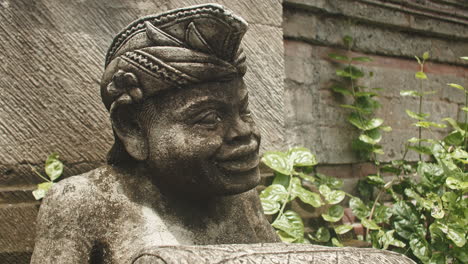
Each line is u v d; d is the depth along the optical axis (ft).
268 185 7.84
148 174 4.85
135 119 4.77
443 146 8.71
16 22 6.66
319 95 9.43
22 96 6.61
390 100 10.31
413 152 10.48
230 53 4.56
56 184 4.76
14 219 6.08
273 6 8.38
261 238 5.39
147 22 4.62
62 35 6.88
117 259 4.42
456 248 7.56
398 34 10.59
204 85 4.55
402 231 8.04
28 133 6.61
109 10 7.18
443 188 8.35
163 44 4.53
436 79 11.01
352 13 9.81
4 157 6.45
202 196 4.86
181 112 4.52
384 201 9.87
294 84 9.10
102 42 7.10
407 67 10.69
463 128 9.81
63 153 6.75
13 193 6.31
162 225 4.62
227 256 3.73
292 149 7.95
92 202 4.60
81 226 4.50
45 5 6.82
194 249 3.78
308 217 7.80
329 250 4.12
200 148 4.49
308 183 8.74
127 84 4.63
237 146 4.67
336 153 9.49
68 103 6.84
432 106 10.89
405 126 10.44
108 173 4.87
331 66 9.65
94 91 6.98
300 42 9.30
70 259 4.40
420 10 10.66
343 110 9.68
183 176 4.58
